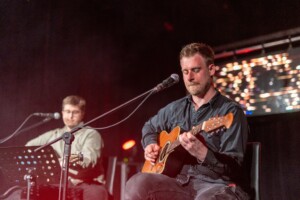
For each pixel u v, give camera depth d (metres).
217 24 5.50
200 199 2.51
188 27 5.81
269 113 4.60
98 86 5.96
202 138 2.72
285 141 4.50
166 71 6.06
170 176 2.89
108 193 3.96
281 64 4.63
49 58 5.41
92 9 5.93
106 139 6.00
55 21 5.51
